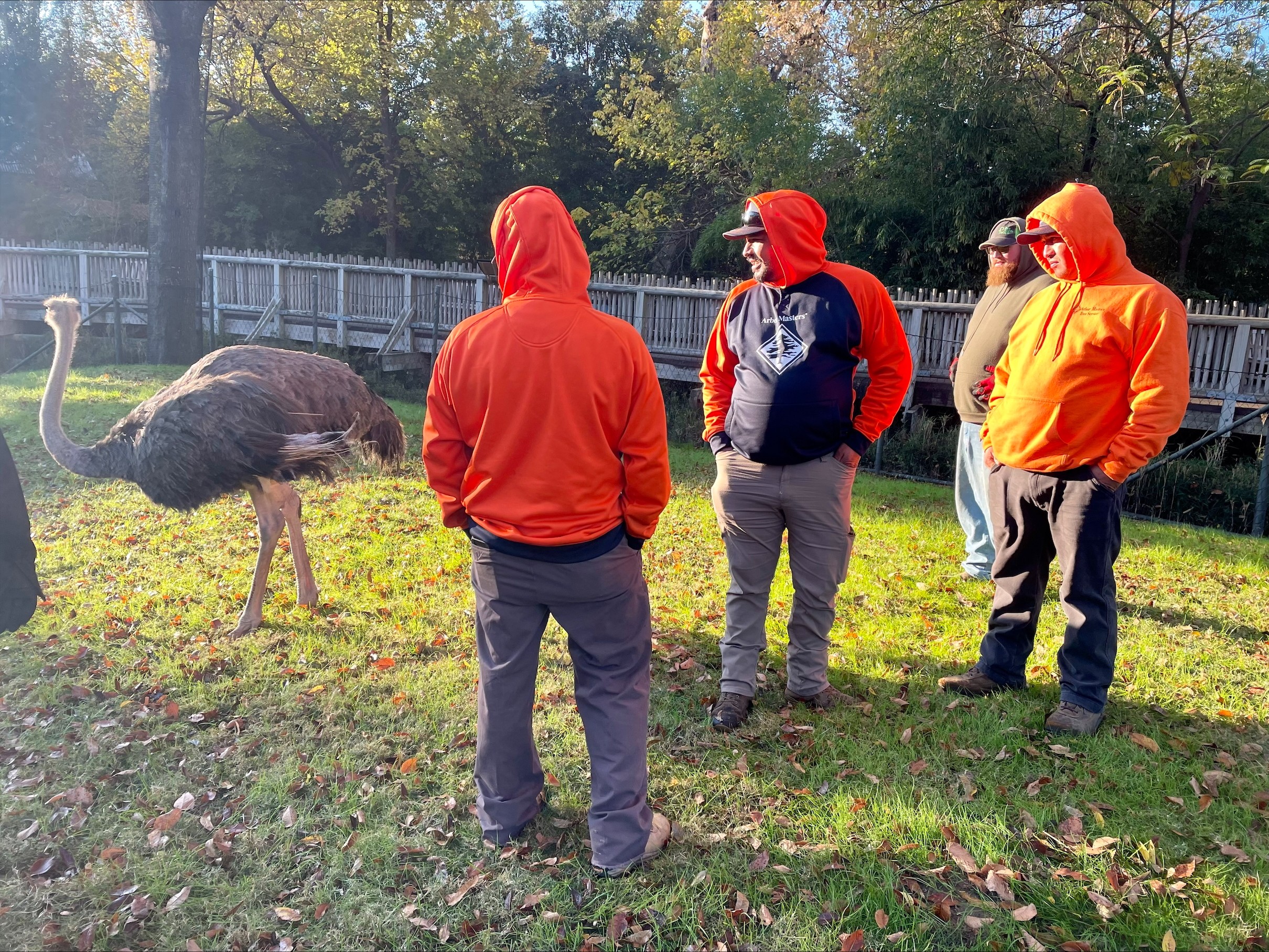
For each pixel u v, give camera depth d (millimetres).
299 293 17406
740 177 21219
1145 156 15352
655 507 2721
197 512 6938
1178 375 3355
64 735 3613
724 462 3775
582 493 2627
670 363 13789
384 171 28375
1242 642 4902
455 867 2896
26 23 30219
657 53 33219
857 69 20969
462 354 2633
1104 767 3449
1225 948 2535
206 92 23109
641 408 2623
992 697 4070
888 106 16047
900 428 11758
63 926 2643
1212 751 3650
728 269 21672
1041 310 3678
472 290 15680
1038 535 3865
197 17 14906
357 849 2959
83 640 4484
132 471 4484
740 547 3781
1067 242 3453
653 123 22766
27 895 2764
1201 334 10273
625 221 23938
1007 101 14977
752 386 3588
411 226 30438
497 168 31578
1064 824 3080
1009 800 3244
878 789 3324
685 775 3428
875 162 17297
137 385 12492
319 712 3854
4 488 3186
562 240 2604
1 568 3201
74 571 5586
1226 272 16688
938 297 13141
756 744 3672
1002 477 3922
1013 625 4055
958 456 5930
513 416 2578
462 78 27609
